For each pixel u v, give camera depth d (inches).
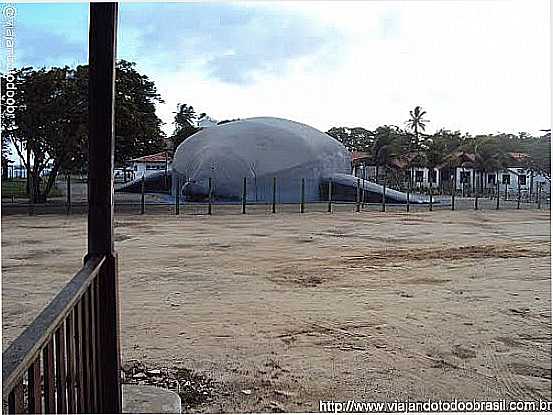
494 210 965.8
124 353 203.8
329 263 407.2
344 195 1195.9
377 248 485.7
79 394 101.0
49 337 76.2
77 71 869.2
